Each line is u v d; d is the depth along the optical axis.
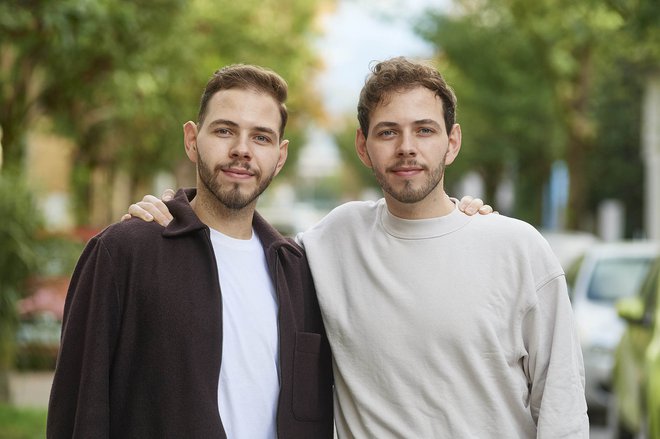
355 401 3.73
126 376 3.46
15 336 9.44
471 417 3.63
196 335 3.47
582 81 22.72
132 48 11.70
